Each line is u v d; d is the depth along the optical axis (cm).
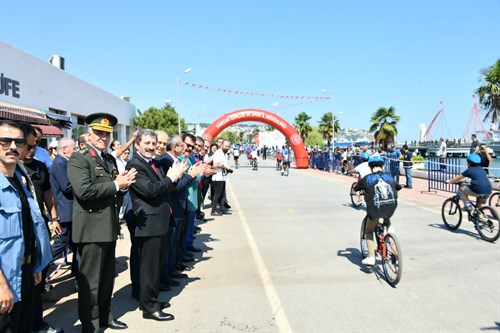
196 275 579
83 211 379
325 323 418
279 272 589
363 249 647
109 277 410
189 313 447
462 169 1463
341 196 1466
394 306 461
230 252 704
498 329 402
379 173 571
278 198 1425
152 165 448
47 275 525
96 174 384
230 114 3164
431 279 550
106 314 414
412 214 1058
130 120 3141
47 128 1144
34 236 335
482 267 600
